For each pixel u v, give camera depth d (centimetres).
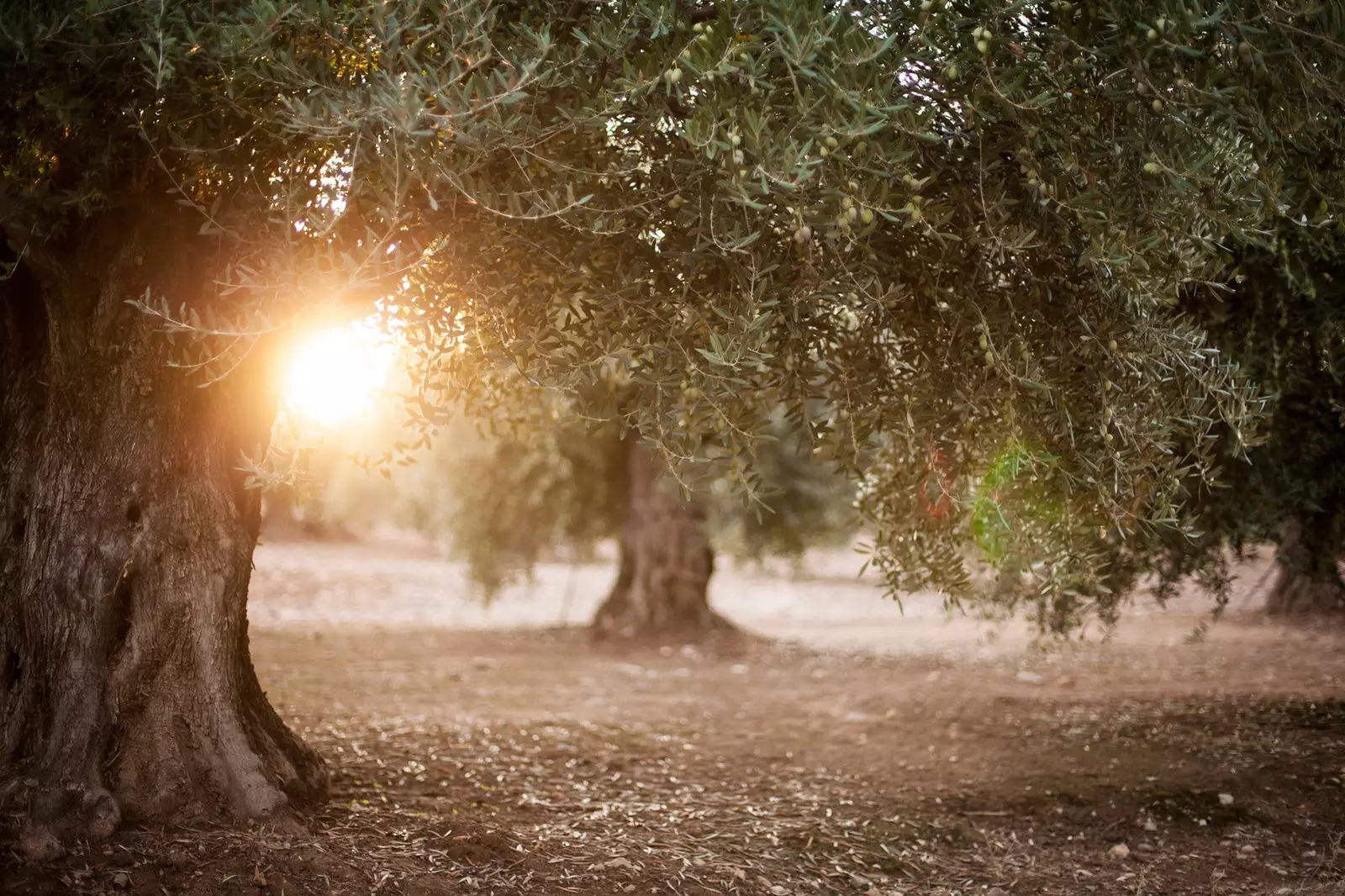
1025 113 313
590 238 358
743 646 1355
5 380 443
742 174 279
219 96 316
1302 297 527
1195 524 643
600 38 296
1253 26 285
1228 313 535
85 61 303
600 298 358
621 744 701
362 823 463
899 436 435
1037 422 389
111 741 417
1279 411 598
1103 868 499
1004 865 504
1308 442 615
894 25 308
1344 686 890
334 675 980
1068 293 384
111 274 413
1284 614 1466
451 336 400
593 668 1150
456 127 276
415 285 373
